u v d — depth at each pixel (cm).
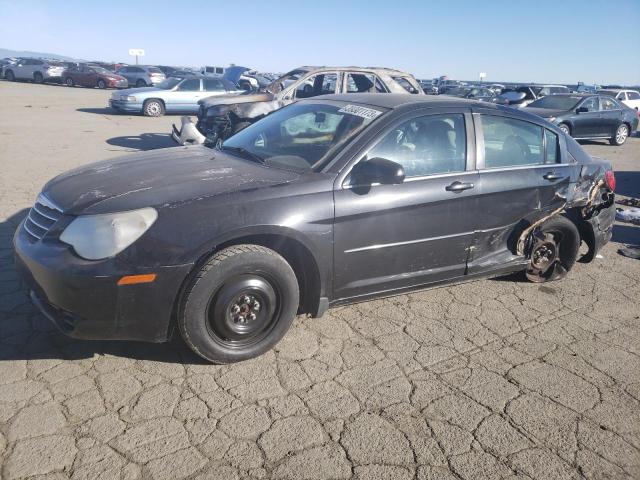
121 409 280
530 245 450
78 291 281
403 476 248
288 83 1215
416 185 372
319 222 333
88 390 294
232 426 273
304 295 361
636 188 997
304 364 333
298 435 270
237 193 318
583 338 389
